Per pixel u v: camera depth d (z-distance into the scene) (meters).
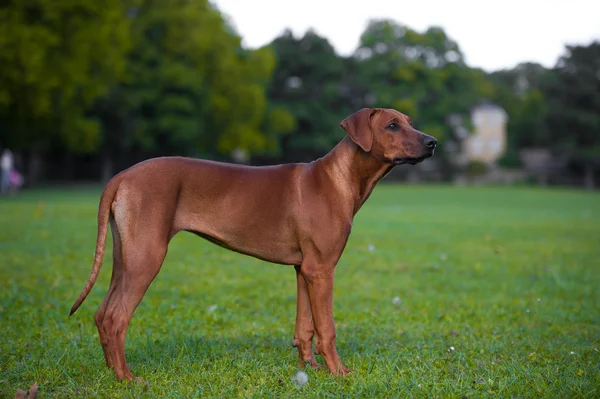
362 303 6.82
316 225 4.09
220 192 4.07
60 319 5.61
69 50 26.80
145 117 41.28
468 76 63.56
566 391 3.81
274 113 53.00
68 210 16.25
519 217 19.36
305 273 4.10
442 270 9.06
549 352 4.82
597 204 28.38
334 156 4.28
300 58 59.97
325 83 60.69
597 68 62.97
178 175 4.00
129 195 3.87
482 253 10.95
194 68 40.62
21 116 27.33
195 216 4.06
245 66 47.72
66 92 26.91
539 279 8.56
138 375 4.04
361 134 4.16
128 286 3.84
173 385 3.87
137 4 37.91
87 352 4.57
